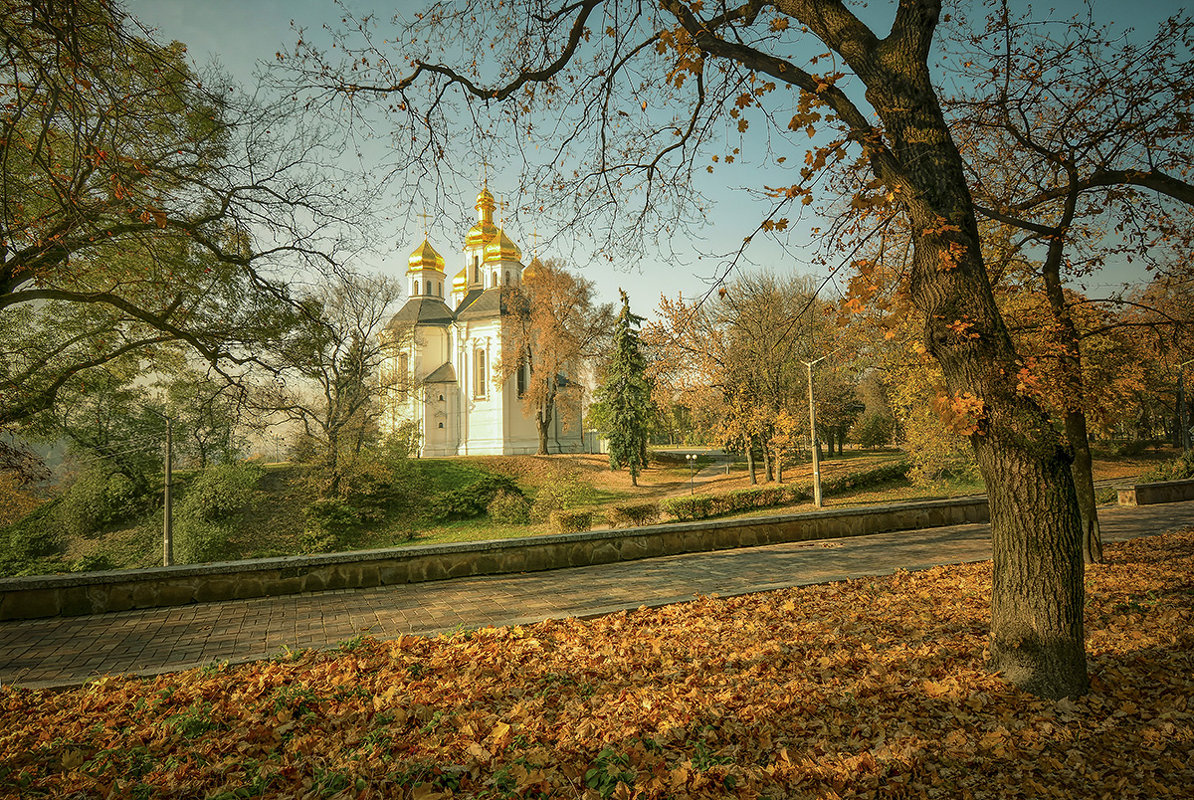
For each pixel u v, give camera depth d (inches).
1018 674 179.9
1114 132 300.8
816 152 185.3
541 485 1558.8
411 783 138.6
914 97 185.6
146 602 346.0
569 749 154.9
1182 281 341.7
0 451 523.2
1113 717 164.7
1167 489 800.3
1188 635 229.6
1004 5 279.4
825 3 200.2
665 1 224.8
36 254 327.6
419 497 1417.3
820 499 1017.5
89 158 247.6
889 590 335.0
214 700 196.5
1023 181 354.9
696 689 192.5
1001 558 183.6
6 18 215.5
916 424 1065.5
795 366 1279.5
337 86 262.2
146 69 293.0
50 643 278.7
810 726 169.2
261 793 136.9
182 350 526.3
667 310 1105.4
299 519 1237.7
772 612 294.8
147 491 1203.2
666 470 1926.7
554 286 1811.0
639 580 387.2
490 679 210.7
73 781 144.3
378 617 313.9
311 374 456.4
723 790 135.2
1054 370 341.4
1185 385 1487.5
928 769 144.7
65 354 510.0
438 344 2137.1
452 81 274.8
